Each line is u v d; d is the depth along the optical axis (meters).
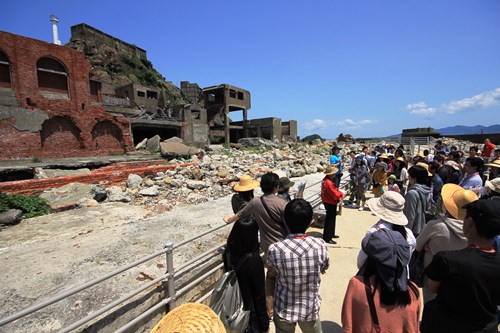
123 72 51.56
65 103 17.00
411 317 2.01
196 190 9.30
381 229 2.19
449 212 2.62
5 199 6.38
